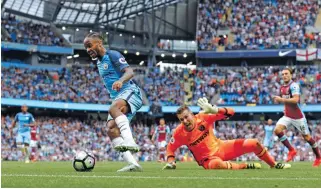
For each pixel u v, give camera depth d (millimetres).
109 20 63500
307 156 46000
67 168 15961
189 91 59281
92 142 51844
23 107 28234
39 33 61812
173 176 9125
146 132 52594
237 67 61344
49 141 49125
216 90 58969
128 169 11336
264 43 62219
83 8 63031
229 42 64000
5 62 58094
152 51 64938
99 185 7078
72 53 62688
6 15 60406
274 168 13250
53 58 62750
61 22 65438
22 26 61000
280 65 64125
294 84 17141
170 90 59281
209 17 66125
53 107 54094
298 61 62875
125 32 68188
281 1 65625
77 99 56469
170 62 70438
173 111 57250
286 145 18172
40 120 51750
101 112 59781
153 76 60875
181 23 69875
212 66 65562
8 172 11742
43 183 7395
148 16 68750
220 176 9234
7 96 52469
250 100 56781
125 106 10766
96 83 59000
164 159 32031
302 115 17547
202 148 12555
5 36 58719
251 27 64250
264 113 57812
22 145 28422
